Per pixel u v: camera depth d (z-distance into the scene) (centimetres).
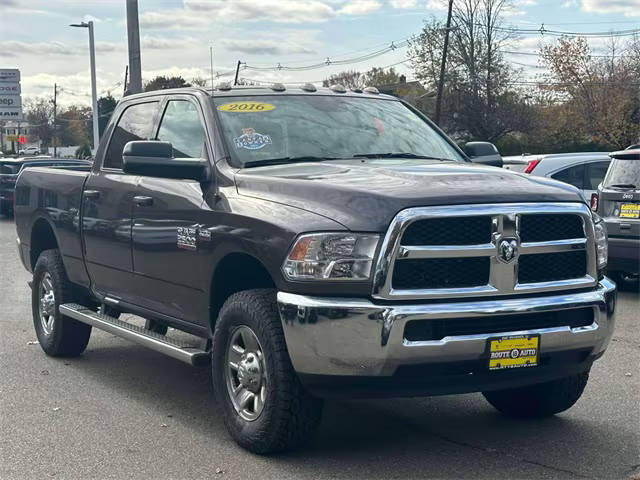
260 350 504
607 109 5256
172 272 591
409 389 469
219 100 614
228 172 558
